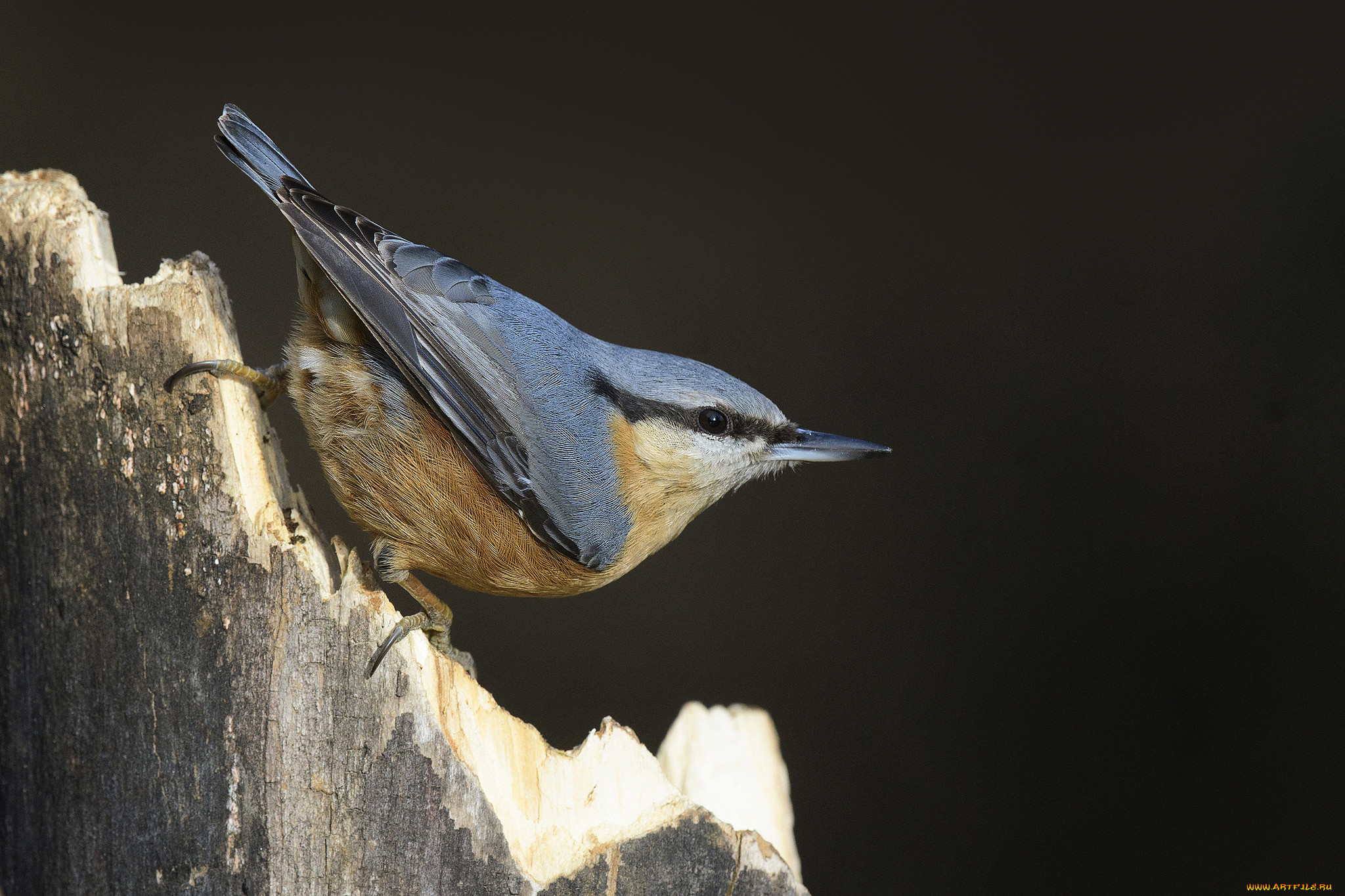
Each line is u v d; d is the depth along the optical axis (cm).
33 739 321
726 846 321
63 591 321
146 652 321
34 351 321
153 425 321
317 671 321
